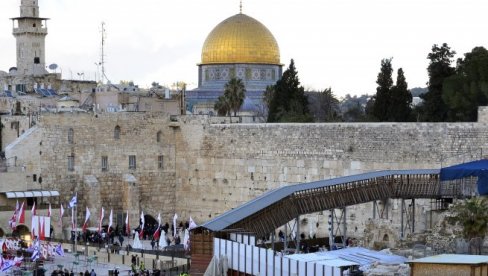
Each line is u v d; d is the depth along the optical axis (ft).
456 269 302.04
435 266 303.89
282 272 345.51
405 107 643.45
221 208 603.67
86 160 599.16
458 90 597.93
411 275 307.17
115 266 480.23
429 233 427.33
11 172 565.12
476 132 510.99
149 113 619.26
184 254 478.18
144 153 617.21
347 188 444.96
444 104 629.10
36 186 581.12
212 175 608.19
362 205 529.45
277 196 420.36
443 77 635.66
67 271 442.91
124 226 606.14
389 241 437.58
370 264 342.44
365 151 540.93
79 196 595.06
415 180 463.42
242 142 592.60
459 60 641.81
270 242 467.52
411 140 526.57
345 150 547.90
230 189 599.16
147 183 617.21
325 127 556.51
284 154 572.92
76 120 596.29
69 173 593.01
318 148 558.97
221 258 361.10
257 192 585.22
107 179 606.14
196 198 615.57
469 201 398.83
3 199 563.89
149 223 618.85
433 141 520.42
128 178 608.19
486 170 442.91
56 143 588.91
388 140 533.55
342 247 429.79
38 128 582.76
